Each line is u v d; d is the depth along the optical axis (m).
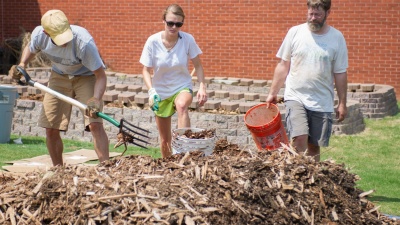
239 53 19.70
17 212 5.82
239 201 5.67
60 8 21.53
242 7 19.55
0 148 11.66
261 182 5.89
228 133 11.90
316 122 8.51
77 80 8.64
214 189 5.71
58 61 8.38
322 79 8.45
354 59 18.48
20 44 20.77
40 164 10.28
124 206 5.50
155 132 12.28
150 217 5.36
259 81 17.84
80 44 8.12
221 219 5.44
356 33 18.41
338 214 5.99
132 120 12.42
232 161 6.21
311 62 8.42
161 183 5.77
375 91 16.25
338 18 18.50
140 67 20.88
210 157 6.41
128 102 13.13
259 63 19.53
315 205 5.88
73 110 12.79
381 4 18.14
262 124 8.43
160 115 9.27
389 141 13.04
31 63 19.84
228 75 19.88
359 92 16.08
